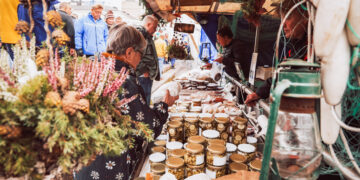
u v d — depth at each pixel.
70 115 0.57
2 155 0.49
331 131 0.51
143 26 2.71
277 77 0.50
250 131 1.52
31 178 0.53
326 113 0.51
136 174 1.16
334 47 0.43
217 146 1.09
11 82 0.53
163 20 3.00
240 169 1.02
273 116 0.44
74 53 0.71
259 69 2.16
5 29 1.95
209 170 1.07
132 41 1.16
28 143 0.52
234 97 2.48
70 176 0.72
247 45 3.04
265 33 2.44
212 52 5.37
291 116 0.49
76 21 4.69
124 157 1.12
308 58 0.58
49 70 0.57
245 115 1.85
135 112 1.18
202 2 2.25
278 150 0.51
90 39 4.64
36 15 0.91
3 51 0.61
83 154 0.62
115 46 1.16
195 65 5.78
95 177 1.13
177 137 1.33
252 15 1.49
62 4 3.72
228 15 2.98
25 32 0.61
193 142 1.15
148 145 1.37
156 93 1.53
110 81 0.73
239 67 2.73
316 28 0.45
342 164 0.60
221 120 1.34
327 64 0.45
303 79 0.46
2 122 0.48
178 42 3.57
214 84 3.19
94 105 0.67
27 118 0.50
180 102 1.99
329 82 0.45
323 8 0.43
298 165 0.50
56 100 0.53
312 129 0.50
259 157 1.20
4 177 0.51
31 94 0.52
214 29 3.59
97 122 0.66
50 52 0.57
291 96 0.46
